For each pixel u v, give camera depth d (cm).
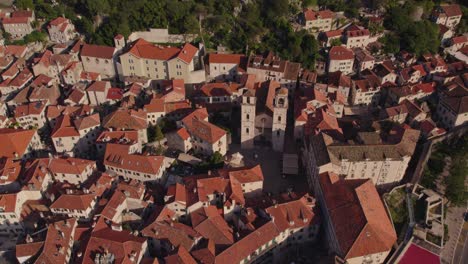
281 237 13688
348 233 12756
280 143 17675
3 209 13962
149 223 13750
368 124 18500
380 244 12562
